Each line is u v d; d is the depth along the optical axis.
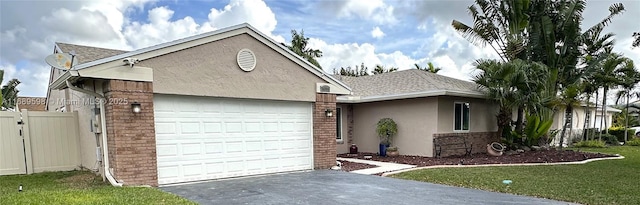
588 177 8.46
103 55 10.58
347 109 15.67
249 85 8.77
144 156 7.33
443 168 10.07
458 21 17.27
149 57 7.40
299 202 5.95
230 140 8.62
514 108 14.49
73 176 8.91
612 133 23.23
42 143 9.95
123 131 7.08
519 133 14.38
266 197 6.34
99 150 7.84
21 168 9.59
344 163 11.57
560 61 15.88
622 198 6.28
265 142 9.22
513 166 10.46
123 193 6.11
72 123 10.47
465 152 13.93
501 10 16.25
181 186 7.43
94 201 5.39
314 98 10.05
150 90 7.40
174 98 7.85
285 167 9.57
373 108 15.12
